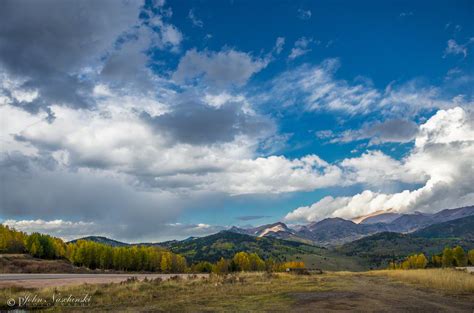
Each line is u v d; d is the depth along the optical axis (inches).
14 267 3093.0
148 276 2253.9
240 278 1669.5
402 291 1167.0
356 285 1427.2
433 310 781.3
